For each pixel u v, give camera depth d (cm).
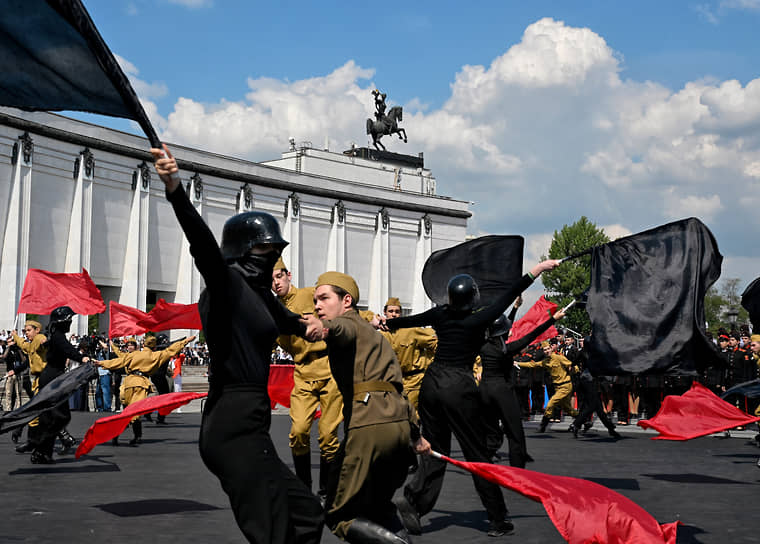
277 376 988
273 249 404
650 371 955
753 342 1527
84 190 4662
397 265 6912
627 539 465
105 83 345
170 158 349
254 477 368
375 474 446
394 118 7256
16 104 356
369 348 457
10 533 652
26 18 333
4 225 4247
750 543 637
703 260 975
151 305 5300
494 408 807
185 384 3734
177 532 661
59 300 1642
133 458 1259
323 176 6312
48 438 1151
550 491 483
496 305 655
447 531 675
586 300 984
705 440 1664
